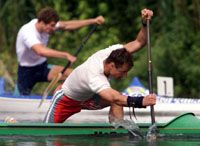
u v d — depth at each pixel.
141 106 17.94
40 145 17.06
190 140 18.30
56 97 20.03
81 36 36.31
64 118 20.14
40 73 26.94
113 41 36.03
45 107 26.09
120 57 17.89
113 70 18.03
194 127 19.14
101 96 18.05
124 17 37.28
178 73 32.56
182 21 34.31
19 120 25.00
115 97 17.94
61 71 26.03
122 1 37.41
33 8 37.22
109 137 18.59
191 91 32.56
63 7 37.34
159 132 19.09
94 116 25.30
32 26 25.89
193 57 33.19
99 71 18.12
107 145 17.23
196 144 17.56
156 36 34.78
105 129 19.06
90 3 37.34
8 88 33.88
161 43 33.38
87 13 37.16
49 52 25.33
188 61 33.00
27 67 26.78
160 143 17.72
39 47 25.47
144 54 32.91
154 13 36.00
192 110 25.95
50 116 20.14
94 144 17.34
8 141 17.67
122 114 19.48
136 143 17.69
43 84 33.09
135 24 36.91
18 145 17.05
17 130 18.64
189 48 33.94
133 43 20.48
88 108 20.09
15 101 25.95
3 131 18.59
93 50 35.03
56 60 35.12
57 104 20.03
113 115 19.42
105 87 17.98
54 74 26.84
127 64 17.94
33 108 26.09
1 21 37.06
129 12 37.00
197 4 34.50
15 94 27.08
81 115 25.23
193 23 34.50
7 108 25.89
